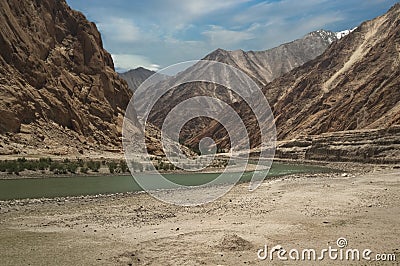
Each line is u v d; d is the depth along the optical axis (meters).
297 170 59.12
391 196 25.56
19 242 14.36
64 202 24.70
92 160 53.62
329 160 71.00
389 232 15.38
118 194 28.83
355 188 30.64
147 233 15.66
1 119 53.84
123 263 11.95
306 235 15.04
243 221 17.91
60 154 55.16
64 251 13.20
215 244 13.79
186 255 12.65
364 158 63.75
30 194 28.58
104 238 14.93
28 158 48.03
